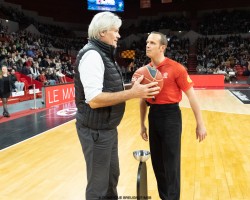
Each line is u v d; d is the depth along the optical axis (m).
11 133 6.66
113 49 1.90
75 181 3.89
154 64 2.71
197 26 26.30
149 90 1.79
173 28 26.44
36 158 4.88
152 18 27.44
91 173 1.97
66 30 25.20
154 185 3.71
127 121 7.99
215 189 3.57
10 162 4.69
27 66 14.80
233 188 3.60
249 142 5.73
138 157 2.13
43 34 22.91
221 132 6.62
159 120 2.69
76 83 1.92
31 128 7.16
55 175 4.11
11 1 21.45
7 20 19.88
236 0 25.03
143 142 5.82
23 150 5.34
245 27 24.84
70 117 8.59
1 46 15.77
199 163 4.54
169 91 2.63
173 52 25.05
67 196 3.45
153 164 2.89
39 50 18.80
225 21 25.61
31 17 23.25
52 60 17.94
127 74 21.33
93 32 1.85
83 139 1.97
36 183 3.84
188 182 3.80
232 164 4.48
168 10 26.75
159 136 2.76
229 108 10.00
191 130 6.84
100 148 1.95
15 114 9.12
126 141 5.91
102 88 1.85
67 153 5.13
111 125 1.95
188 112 9.30
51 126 7.38
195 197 3.36
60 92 11.26
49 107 10.47
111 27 1.84
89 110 1.90
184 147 5.45
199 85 18.03
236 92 14.64
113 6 23.97
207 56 24.36
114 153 2.12
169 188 2.74
